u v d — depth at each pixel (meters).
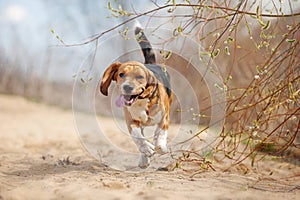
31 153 11.16
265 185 7.21
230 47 10.34
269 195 6.42
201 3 7.22
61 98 31.17
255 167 9.05
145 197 5.96
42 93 32.84
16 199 5.96
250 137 7.60
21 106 28.80
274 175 8.33
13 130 17.66
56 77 31.64
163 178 7.50
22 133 16.47
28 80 34.88
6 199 5.95
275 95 7.53
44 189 6.55
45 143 13.24
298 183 7.50
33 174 8.05
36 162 9.52
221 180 7.42
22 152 11.36
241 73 10.48
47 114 26.05
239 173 8.34
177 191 6.42
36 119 23.14
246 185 7.07
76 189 6.45
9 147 12.31
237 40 9.43
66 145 12.66
